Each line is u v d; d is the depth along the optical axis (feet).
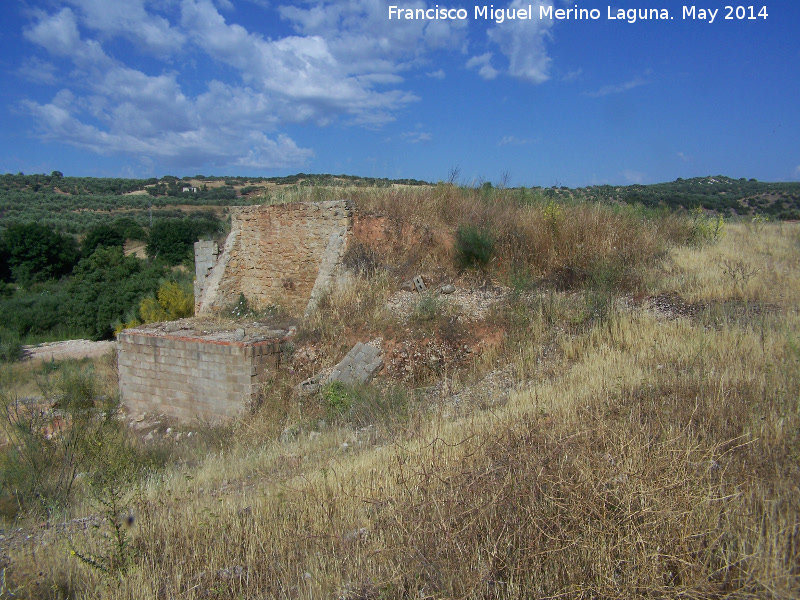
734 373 20.75
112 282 111.14
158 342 39.78
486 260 42.55
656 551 11.02
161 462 28.27
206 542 15.40
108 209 212.64
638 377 22.68
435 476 14.55
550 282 40.29
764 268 38.78
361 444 23.41
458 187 54.19
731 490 12.55
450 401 27.50
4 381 61.21
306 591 12.51
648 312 32.53
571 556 11.43
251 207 48.70
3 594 13.91
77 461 26.58
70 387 42.57
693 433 15.30
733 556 10.84
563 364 28.81
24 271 136.87
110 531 15.97
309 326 38.73
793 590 9.68
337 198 49.52
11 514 22.89
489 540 12.07
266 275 48.08
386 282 41.19
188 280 103.40
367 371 33.73
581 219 45.01
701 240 49.62
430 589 11.63
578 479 12.98
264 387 36.22
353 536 14.24
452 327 34.99
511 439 15.29
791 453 13.94
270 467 22.95
